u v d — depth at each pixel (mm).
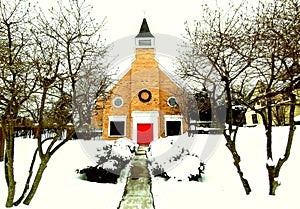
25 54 5734
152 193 6746
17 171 7824
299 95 6039
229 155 9859
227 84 6082
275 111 13828
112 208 5609
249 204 5340
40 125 5367
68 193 6316
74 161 9750
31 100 5492
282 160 5715
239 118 6633
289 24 5383
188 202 5914
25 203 5191
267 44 5492
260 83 6375
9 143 5039
